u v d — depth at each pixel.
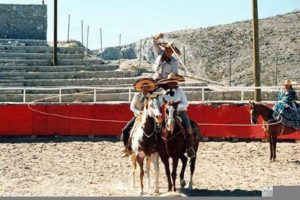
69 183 16.78
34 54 47.09
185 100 14.84
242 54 82.88
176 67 16.17
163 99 14.75
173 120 14.29
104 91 38.84
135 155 15.28
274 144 21.48
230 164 20.56
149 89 15.02
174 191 14.84
